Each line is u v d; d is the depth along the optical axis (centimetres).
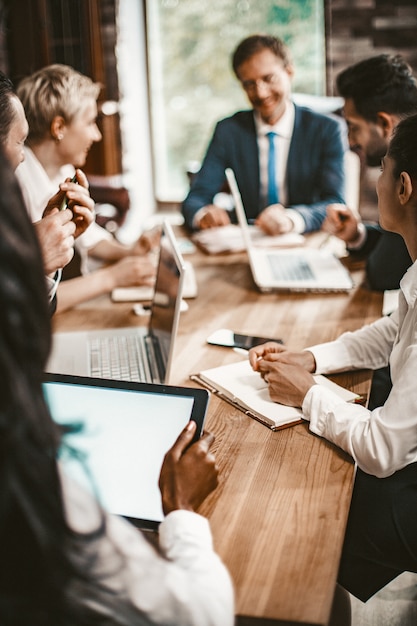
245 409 149
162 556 89
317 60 469
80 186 182
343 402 139
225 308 211
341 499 119
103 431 116
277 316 204
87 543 72
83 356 181
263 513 116
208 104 502
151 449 114
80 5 398
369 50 427
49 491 69
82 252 246
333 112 325
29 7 375
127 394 118
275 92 283
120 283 218
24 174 221
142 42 487
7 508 66
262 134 298
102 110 412
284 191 305
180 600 78
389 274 219
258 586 100
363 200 443
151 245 246
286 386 147
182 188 527
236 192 246
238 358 176
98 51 411
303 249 254
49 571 68
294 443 137
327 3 422
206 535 93
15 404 65
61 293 212
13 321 66
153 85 504
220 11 476
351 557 147
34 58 385
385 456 125
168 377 160
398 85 218
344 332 192
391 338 169
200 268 248
